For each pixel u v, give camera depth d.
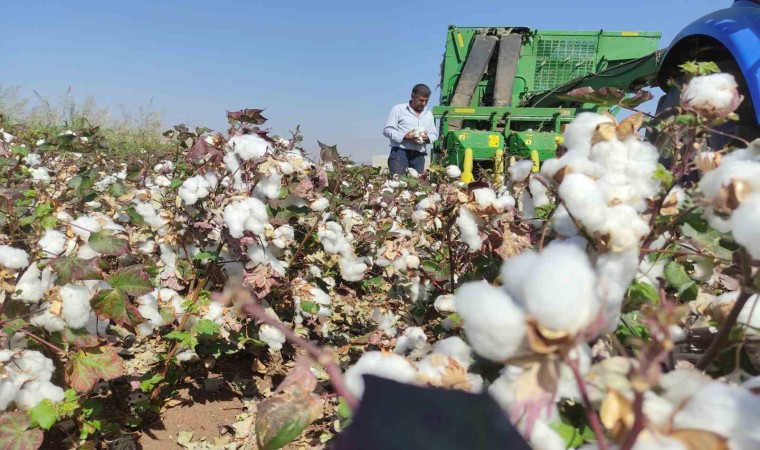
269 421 1.08
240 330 2.68
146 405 2.45
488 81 11.88
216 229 2.61
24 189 2.38
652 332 0.68
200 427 2.56
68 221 1.97
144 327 2.21
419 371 1.12
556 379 0.72
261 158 2.43
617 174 1.24
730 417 0.69
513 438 0.72
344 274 3.56
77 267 1.67
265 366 3.09
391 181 6.43
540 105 10.79
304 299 2.85
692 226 1.35
